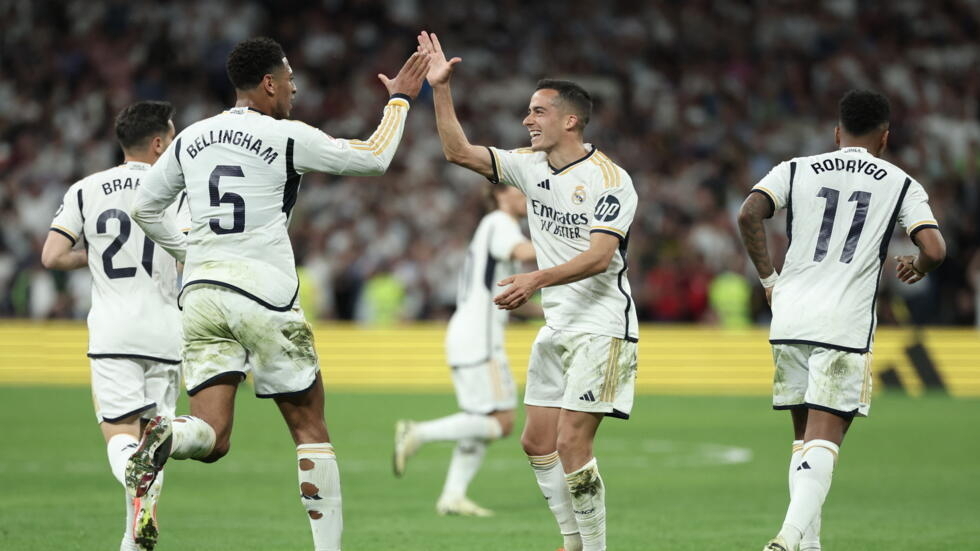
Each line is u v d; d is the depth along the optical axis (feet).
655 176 320.91
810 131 348.79
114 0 357.41
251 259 64.69
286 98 68.08
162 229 69.21
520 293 67.00
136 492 58.95
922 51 374.02
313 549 82.23
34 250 267.18
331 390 239.30
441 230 293.43
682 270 271.08
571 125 72.74
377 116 342.64
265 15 363.56
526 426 75.15
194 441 61.72
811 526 69.51
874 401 223.92
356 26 364.79
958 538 88.12
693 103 352.49
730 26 374.43
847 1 381.60
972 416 194.80
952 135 347.36
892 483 122.31
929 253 69.56
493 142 336.90
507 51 363.35
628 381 72.08
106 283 77.82
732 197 316.81
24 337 246.88
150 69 347.15
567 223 72.43
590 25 371.76
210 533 89.04
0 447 145.59
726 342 248.93
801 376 70.69
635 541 86.69
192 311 64.75
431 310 273.54
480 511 102.06
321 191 303.68
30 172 315.17
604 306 71.56
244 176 64.85
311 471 66.03
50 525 90.48
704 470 132.77
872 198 70.33
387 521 97.50
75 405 198.80
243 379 65.98
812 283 70.13
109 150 325.01
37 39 351.05
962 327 270.26
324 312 274.77
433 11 370.32
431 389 243.40
